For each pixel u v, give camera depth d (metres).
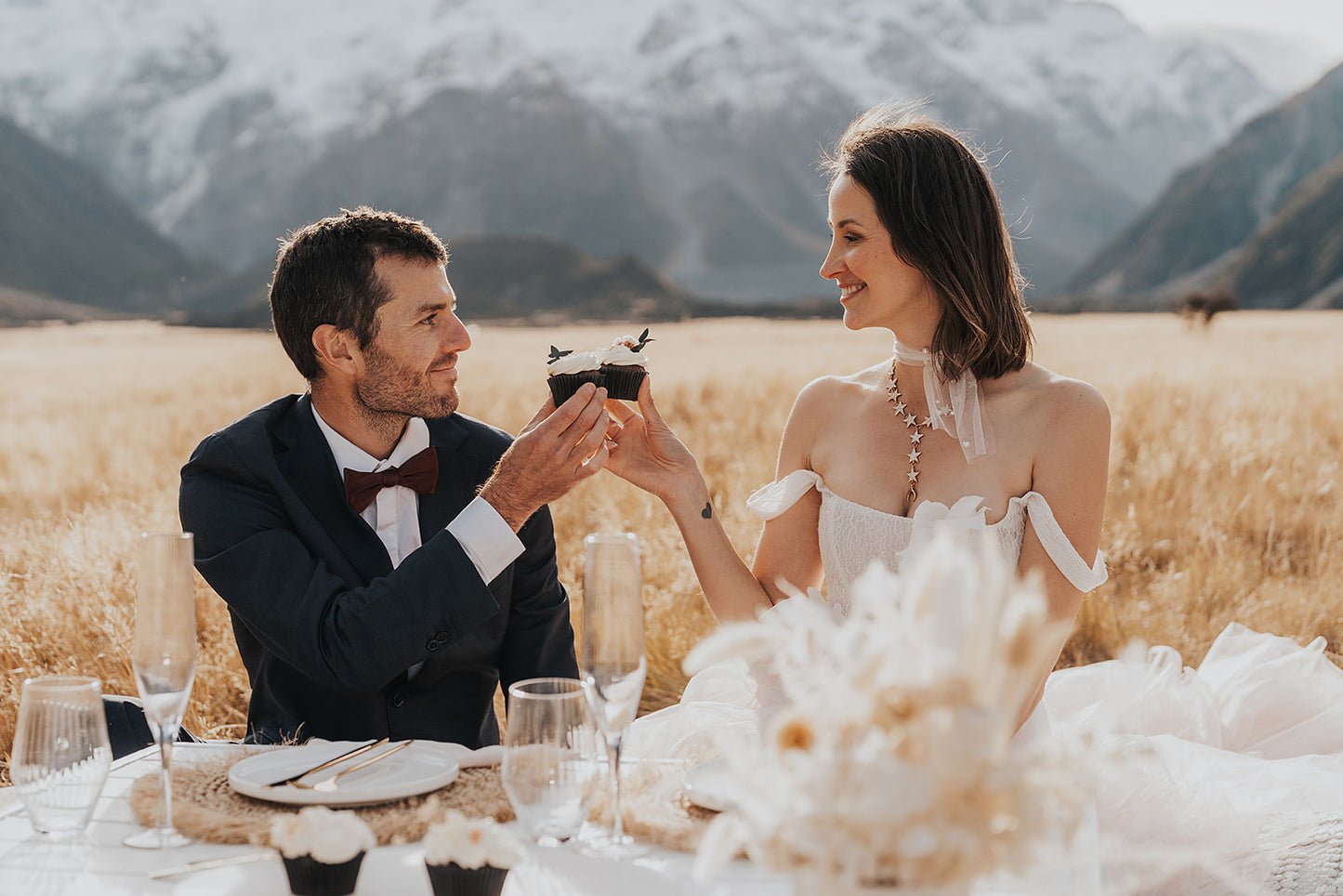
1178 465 6.82
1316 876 2.21
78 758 1.59
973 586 1.01
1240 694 3.27
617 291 179.75
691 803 1.68
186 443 9.34
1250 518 6.08
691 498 2.62
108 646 4.09
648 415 2.62
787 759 1.00
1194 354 17.34
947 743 0.93
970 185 2.53
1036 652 0.99
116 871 1.49
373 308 2.44
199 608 4.48
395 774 1.77
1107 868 2.14
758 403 11.06
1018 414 2.57
